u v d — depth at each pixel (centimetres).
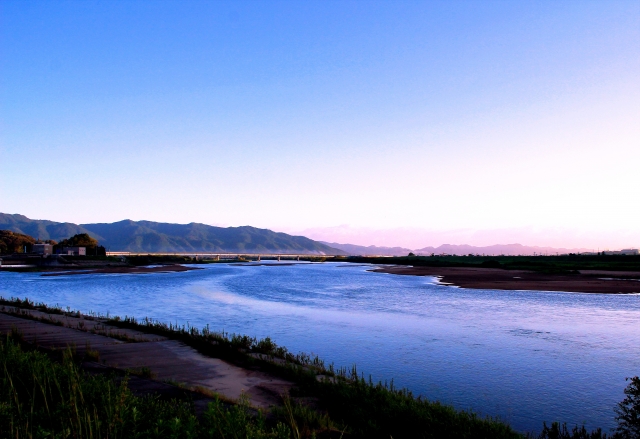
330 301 4056
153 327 2258
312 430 895
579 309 3481
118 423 680
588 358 1920
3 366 1031
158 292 5038
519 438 955
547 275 7944
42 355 1259
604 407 1346
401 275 8925
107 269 11369
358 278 7981
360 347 2103
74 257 13525
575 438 998
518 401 1389
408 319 2955
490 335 2405
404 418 999
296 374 1417
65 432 641
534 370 1727
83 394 830
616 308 3538
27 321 2444
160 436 667
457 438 927
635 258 15375
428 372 1692
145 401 909
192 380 1354
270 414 998
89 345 1691
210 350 1767
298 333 2450
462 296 4497
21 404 757
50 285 6119
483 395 1443
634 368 1769
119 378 1206
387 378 1606
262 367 1555
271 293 4900
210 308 3550
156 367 1489
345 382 1367
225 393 1227
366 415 1040
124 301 4094
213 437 661
